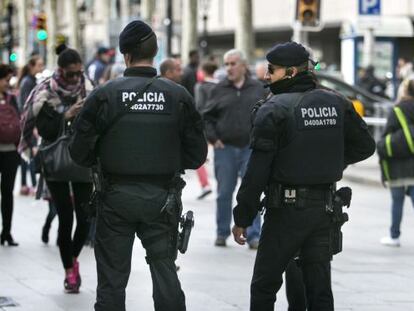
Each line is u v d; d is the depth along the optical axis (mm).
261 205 12133
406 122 22125
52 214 21469
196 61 40750
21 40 122125
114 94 11773
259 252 12117
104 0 107125
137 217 11781
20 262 19500
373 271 19250
